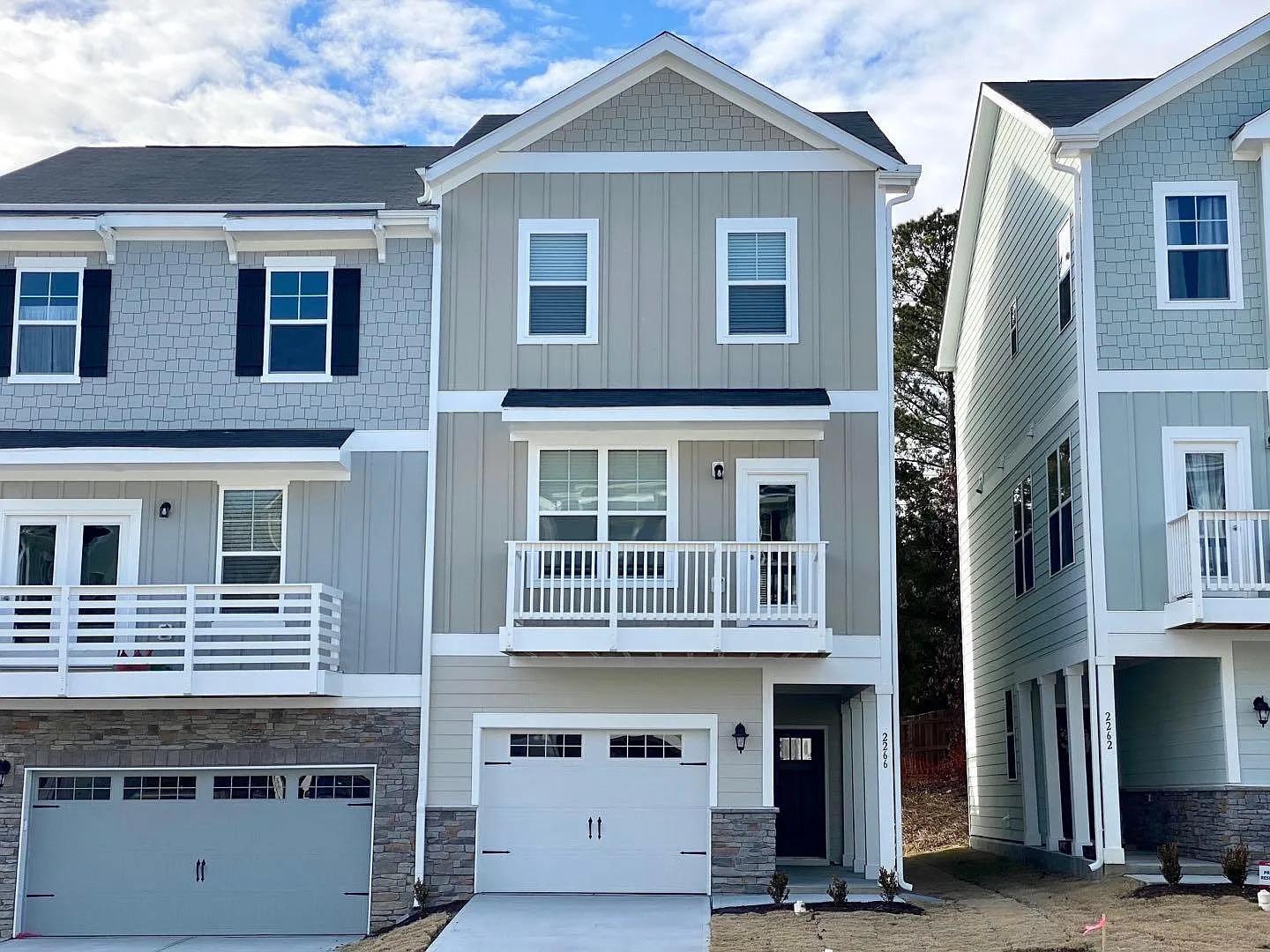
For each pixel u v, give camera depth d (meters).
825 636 17.47
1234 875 16.09
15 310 19.38
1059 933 14.24
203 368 19.22
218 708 18.38
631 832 18.20
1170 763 19.69
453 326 19.12
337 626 18.34
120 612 18.62
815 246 19.05
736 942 14.49
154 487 19.00
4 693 17.52
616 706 18.28
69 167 22.53
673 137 19.33
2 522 18.94
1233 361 18.28
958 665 34.81
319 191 20.53
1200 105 18.77
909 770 35.34
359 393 19.06
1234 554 17.45
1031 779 22.66
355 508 18.81
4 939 17.94
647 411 17.98
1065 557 19.69
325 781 18.53
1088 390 18.31
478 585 18.58
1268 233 18.23
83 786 18.61
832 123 19.80
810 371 18.78
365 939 17.17
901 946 13.98
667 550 17.84
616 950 14.60
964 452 28.73
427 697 18.31
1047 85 22.58
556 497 18.80
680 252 19.12
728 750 18.16
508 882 18.12
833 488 18.50
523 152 19.39
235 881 18.36
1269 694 17.78
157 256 19.47
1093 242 18.56
